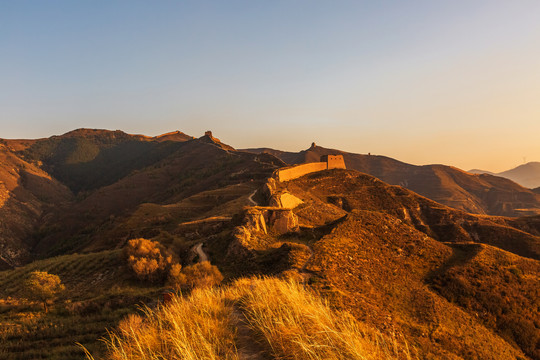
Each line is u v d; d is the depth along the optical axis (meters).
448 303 34.78
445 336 26.56
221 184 168.12
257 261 39.22
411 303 31.62
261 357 6.12
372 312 24.45
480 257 46.03
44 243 174.75
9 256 157.38
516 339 32.88
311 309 7.06
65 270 52.66
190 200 121.06
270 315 7.07
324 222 82.12
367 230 47.59
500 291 39.03
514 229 115.75
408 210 125.31
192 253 50.62
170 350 6.23
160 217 104.31
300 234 52.94
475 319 33.75
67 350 17.81
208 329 6.82
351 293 27.62
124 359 6.07
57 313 29.30
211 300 9.23
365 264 37.06
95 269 52.53
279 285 9.50
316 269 31.44
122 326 8.62
